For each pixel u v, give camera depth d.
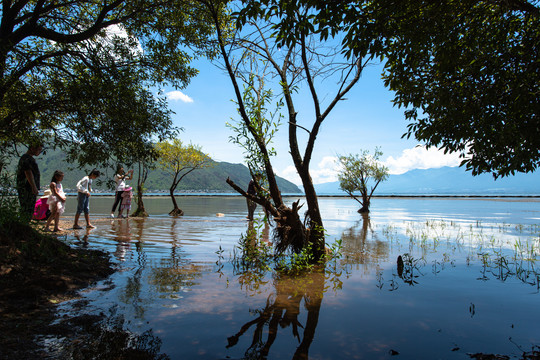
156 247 7.68
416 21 4.22
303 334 3.07
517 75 4.32
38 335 2.89
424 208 28.31
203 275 5.27
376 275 5.43
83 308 3.63
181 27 8.30
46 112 5.78
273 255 7.06
